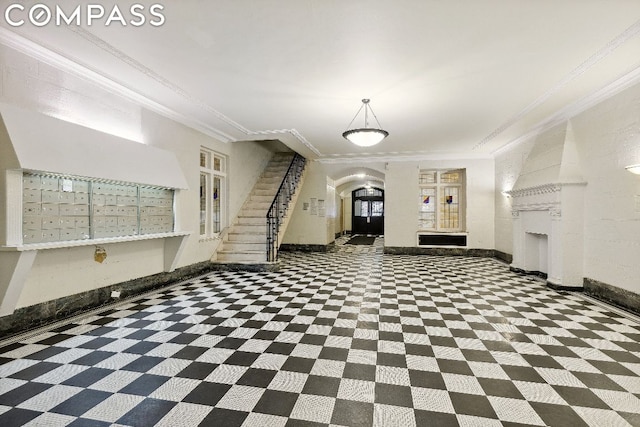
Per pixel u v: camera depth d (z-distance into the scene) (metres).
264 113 6.39
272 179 10.73
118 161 4.71
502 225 9.84
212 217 8.21
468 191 10.81
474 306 5.10
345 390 2.70
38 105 3.95
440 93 5.35
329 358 3.29
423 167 11.14
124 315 4.62
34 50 3.83
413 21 3.39
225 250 8.51
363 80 4.84
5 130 3.39
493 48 3.93
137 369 3.05
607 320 4.42
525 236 7.72
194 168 7.16
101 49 3.95
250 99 5.61
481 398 2.59
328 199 12.73
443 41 3.77
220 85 5.02
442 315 4.66
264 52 4.03
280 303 5.25
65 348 3.50
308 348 3.53
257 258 8.26
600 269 5.47
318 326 4.21
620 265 5.00
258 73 4.61
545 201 6.54
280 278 7.21
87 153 4.23
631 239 4.76
